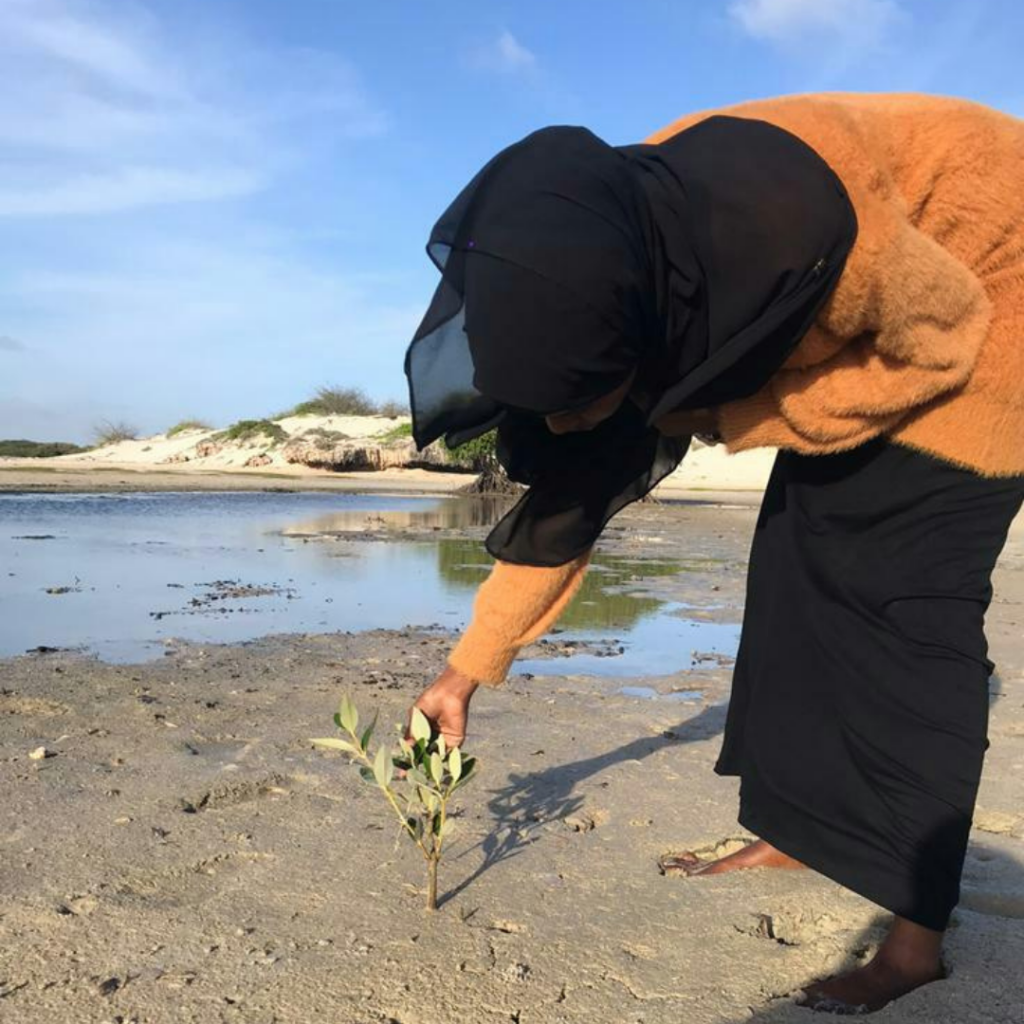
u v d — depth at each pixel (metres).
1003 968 2.04
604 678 4.84
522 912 2.27
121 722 3.73
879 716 2.02
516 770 3.29
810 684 2.14
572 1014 1.86
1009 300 1.86
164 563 9.23
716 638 6.04
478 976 1.99
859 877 2.03
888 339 1.75
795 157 1.66
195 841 2.62
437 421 1.79
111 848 2.56
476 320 1.54
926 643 1.99
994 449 1.92
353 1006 1.88
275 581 8.21
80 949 2.06
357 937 2.13
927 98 1.97
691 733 3.81
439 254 1.65
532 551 2.30
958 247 1.87
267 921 2.20
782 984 1.99
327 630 5.96
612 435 2.27
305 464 39.88
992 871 2.56
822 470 2.08
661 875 2.49
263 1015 1.84
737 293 1.64
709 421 2.07
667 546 12.59
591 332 1.52
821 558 2.10
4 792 2.94
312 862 2.51
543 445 2.27
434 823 2.26
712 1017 1.86
